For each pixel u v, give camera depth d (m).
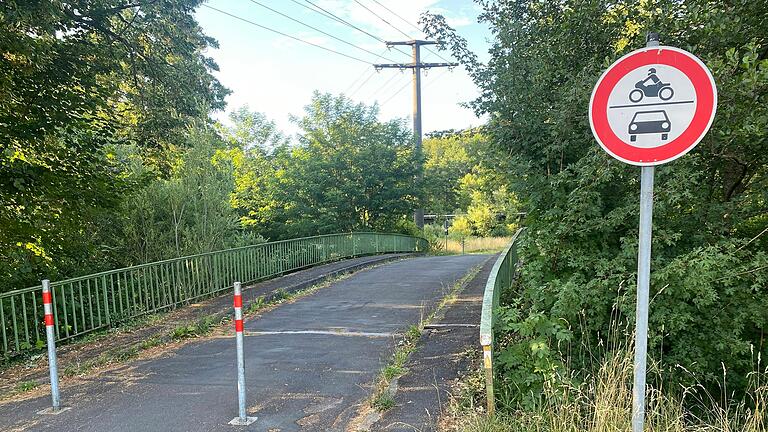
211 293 10.53
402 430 4.05
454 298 9.56
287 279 12.60
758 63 4.19
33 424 4.55
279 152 27.33
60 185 9.10
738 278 4.55
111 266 10.72
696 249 4.57
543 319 4.32
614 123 3.30
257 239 14.27
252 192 24.78
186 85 12.01
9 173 8.31
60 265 9.70
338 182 25.86
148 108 11.85
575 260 5.30
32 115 8.79
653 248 5.05
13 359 6.70
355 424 4.32
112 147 11.23
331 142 28.69
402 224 29.00
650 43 3.24
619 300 4.75
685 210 5.27
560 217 5.55
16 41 7.43
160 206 11.39
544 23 6.45
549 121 5.94
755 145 4.75
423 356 5.95
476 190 44.66
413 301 9.71
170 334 7.56
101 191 9.66
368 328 7.71
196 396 5.11
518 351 4.39
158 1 10.55
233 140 28.45
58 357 6.71
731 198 5.38
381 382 5.20
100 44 9.84
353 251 19.05
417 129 28.11
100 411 4.80
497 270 6.04
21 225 9.10
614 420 3.55
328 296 10.67
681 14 4.86
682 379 4.77
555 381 4.04
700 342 4.83
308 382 5.43
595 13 5.57
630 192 5.25
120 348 6.92
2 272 8.56
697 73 3.11
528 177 5.99
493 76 6.68
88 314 8.16
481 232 42.62
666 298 4.68
